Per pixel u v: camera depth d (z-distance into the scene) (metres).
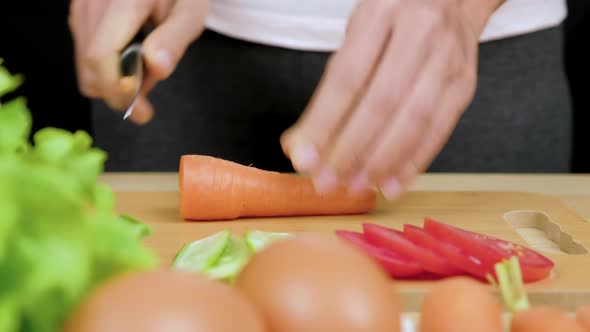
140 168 0.96
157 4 0.77
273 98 0.93
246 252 0.68
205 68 0.93
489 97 0.94
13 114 0.54
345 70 0.68
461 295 0.55
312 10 0.89
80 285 0.43
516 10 0.91
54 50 1.25
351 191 0.71
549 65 0.94
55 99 1.27
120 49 0.74
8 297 0.42
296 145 0.68
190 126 0.95
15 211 0.40
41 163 0.50
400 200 0.84
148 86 0.77
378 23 0.68
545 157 0.96
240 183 0.78
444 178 0.90
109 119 0.95
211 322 0.42
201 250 0.67
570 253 0.75
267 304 0.49
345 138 0.69
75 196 0.42
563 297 0.66
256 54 0.91
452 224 0.78
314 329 0.49
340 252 0.52
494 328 0.54
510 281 0.60
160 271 0.45
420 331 0.56
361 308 0.49
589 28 1.18
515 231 0.77
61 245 0.42
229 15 0.90
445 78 0.69
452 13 0.70
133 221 0.59
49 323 0.44
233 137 0.95
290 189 0.79
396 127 0.69
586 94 1.20
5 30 1.24
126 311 0.42
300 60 0.91
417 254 0.67
